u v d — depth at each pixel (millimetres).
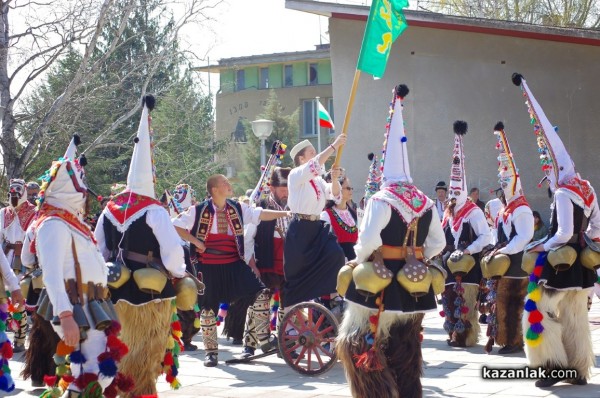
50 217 5074
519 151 16500
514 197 8359
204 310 8359
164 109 22281
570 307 6777
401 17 7359
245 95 44406
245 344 8641
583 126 16109
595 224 6793
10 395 7145
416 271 5469
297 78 43594
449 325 9094
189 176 22266
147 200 6023
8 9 16797
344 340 5578
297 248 8148
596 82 16047
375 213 5520
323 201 8312
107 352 5039
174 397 6859
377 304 5473
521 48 16406
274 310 9406
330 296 8664
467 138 16734
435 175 16828
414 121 16891
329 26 17156
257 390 7078
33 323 7199
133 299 5727
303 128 43312
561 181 6746
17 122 16922
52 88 19688
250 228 8867
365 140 17078
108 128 19328
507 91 16516
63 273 5039
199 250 8344
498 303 8531
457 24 16516
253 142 38656
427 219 5648
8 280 6324
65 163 5227
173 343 5941
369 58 7336
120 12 17578
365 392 5473
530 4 26172
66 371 5230
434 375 7473
